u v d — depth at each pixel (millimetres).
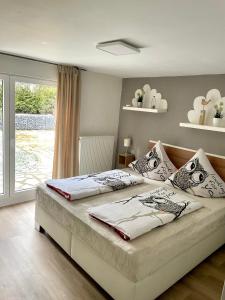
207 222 2455
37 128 3814
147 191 3076
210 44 2037
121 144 4906
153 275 1922
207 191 3029
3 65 3166
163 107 4082
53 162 3900
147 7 1401
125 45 2143
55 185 2795
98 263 2068
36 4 1470
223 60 2584
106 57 2904
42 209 2834
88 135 4477
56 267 2387
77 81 3908
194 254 2373
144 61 2941
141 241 1913
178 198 2717
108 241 1928
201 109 3584
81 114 4273
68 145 3982
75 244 2334
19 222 3168
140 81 4410
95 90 4367
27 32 2057
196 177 3168
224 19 1490
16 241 2746
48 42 2365
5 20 1773
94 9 1484
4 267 2322
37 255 2539
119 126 4918
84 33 1980
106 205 2395
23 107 3570
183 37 1897
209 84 3477
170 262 2072
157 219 2146
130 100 4645
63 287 2141
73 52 2754
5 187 3564
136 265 1739
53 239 2771
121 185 3062
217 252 2867
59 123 3803
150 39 2004
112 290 1955
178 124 3904
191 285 2287
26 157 3791
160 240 1954
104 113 4625
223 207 2740
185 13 1446
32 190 3861
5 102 3311
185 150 3752
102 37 2057
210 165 3281
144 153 4469
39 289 2098
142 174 3770
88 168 4371
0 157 3502
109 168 4754
